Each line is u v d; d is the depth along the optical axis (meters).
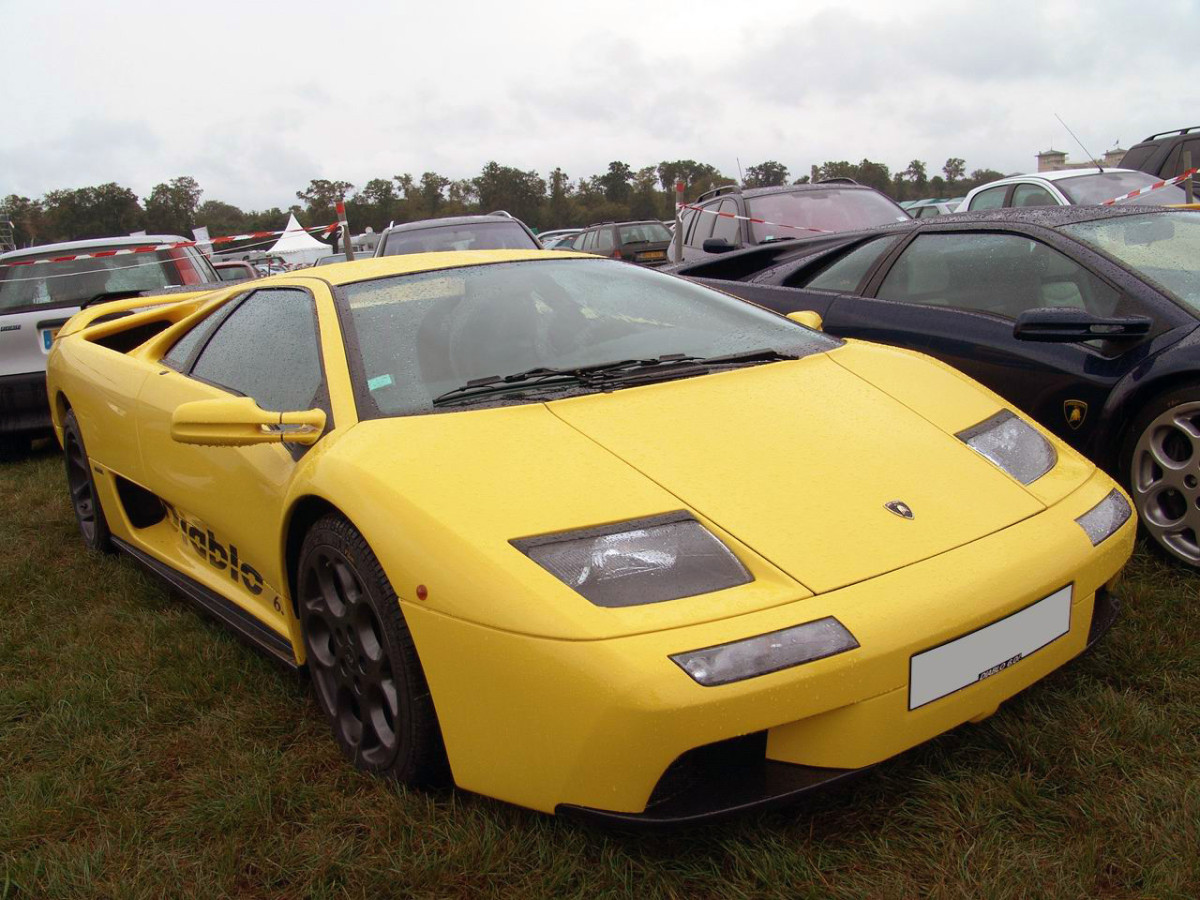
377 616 1.94
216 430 2.25
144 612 3.20
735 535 1.77
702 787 1.68
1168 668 2.26
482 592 1.69
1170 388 2.82
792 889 1.66
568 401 2.19
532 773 1.68
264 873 1.84
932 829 1.79
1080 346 3.12
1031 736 2.01
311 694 2.53
